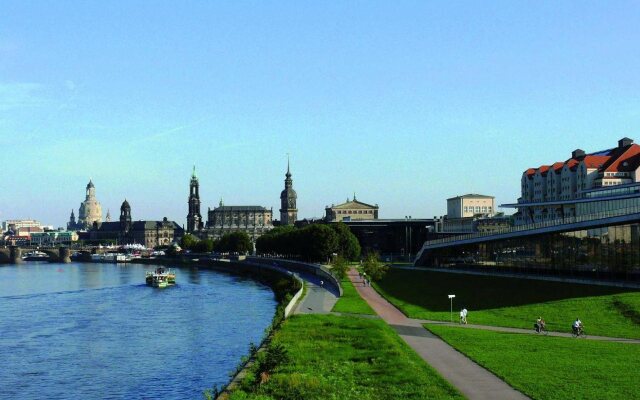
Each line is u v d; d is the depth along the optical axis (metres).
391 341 83.94
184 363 104.56
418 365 69.81
